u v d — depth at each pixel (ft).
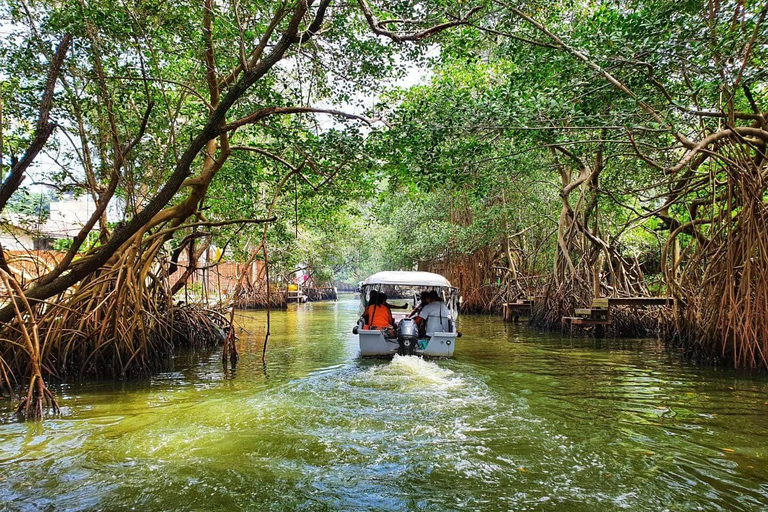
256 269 93.76
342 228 69.46
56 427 17.99
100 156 29.09
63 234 43.86
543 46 27.22
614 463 14.21
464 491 12.52
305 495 12.37
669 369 29.35
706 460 14.40
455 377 26.66
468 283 81.87
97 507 11.76
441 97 27.55
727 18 28.53
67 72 24.26
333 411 19.66
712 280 31.27
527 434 16.78
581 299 51.49
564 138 30.50
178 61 29.50
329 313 85.92
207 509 11.66
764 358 27.58
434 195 82.28
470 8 22.54
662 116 27.86
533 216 71.10
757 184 27.63
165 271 38.27
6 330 25.95
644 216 39.34
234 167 33.12
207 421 18.54
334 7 24.00
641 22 26.20
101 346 27.61
